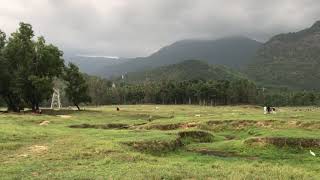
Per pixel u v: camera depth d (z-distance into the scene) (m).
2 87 87.75
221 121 55.12
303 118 56.00
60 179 21.67
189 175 23.02
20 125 50.91
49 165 26.09
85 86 98.12
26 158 28.78
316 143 35.81
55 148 32.69
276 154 34.56
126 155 29.69
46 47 88.31
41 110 89.88
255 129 49.69
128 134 41.81
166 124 54.53
